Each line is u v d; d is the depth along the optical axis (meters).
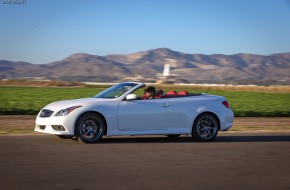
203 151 9.95
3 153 9.02
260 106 31.14
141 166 7.94
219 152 9.84
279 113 24.62
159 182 6.70
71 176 6.96
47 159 8.41
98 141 11.20
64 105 11.08
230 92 68.31
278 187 6.51
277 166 8.17
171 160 8.64
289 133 14.50
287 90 95.12
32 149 9.64
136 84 11.82
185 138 12.70
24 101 32.16
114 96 11.60
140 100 11.61
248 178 7.09
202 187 6.43
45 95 43.47
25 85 95.31
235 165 8.23
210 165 8.18
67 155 8.94
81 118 10.91
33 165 7.79
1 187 6.17
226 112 12.35
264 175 7.34
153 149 10.10
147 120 11.60
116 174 7.20
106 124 11.18
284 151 10.11
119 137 12.66
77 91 56.34
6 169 7.40
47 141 11.04
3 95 42.91
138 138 12.46
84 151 9.53
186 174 7.32
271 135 13.77
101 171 7.41
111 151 9.63
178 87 96.44
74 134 10.89
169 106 11.82
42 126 11.24
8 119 18.83
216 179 6.98
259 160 8.82
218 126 12.27
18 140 11.16
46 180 6.65
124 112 11.35
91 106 11.03
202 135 12.05
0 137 11.82
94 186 6.35
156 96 11.99
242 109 27.17
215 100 12.35
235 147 10.72
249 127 16.95
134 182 6.66
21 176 6.88
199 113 12.03
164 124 11.79
